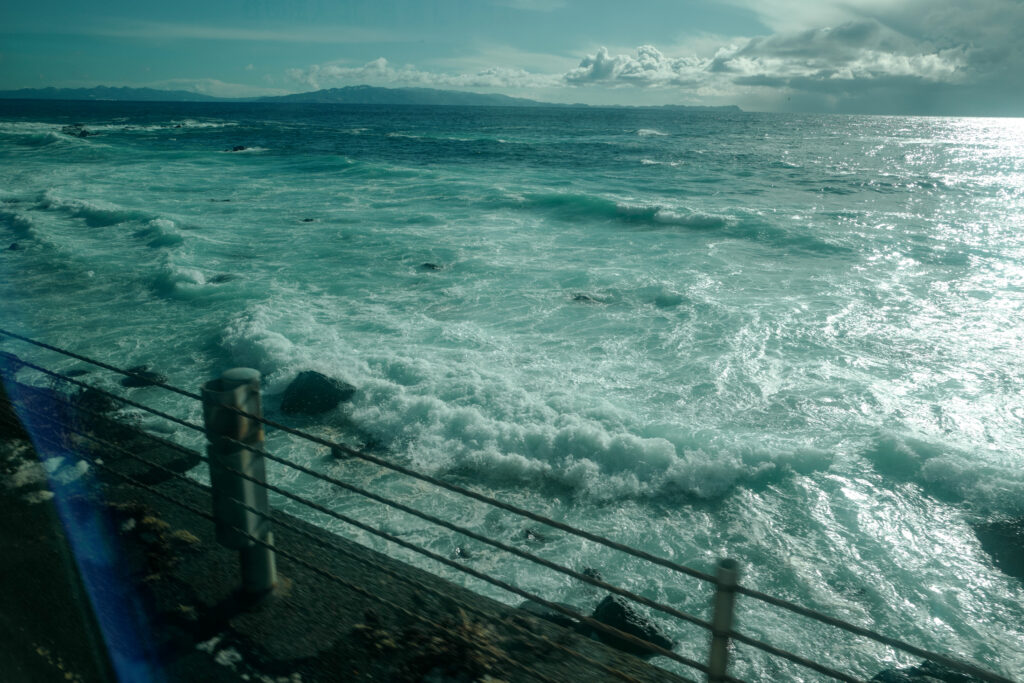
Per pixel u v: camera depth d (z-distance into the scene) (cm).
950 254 1723
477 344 1070
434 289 1389
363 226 2028
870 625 500
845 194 2998
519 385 917
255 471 286
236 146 4931
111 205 2227
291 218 2152
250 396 277
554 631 293
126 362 989
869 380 947
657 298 1317
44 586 307
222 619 289
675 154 5312
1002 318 1216
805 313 1231
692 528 624
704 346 1070
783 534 611
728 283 1447
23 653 268
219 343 1062
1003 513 627
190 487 405
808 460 721
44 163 3569
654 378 952
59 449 448
